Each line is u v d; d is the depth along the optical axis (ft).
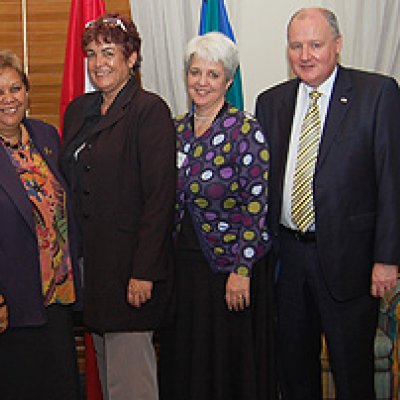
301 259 7.00
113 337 6.86
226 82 6.85
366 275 6.93
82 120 6.86
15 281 6.32
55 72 10.37
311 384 7.70
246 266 6.76
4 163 6.29
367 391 7.28
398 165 6.54
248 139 6.66
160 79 10.16
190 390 7.09
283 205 7.04
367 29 10.05
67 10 10.23
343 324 7.02
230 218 6.85
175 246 7.09
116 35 6.47
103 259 6.50
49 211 6.52
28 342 6.59
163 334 7.36
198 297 6.99
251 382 7.04
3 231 6.25
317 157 6.73
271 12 10.37
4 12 10.20
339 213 6.66
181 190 6.86
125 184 6.47
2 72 6.25
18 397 6.63
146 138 6.42
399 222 6.53
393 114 6.56
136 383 6.89
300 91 7.10
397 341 8.18
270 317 7.22
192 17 10.07
